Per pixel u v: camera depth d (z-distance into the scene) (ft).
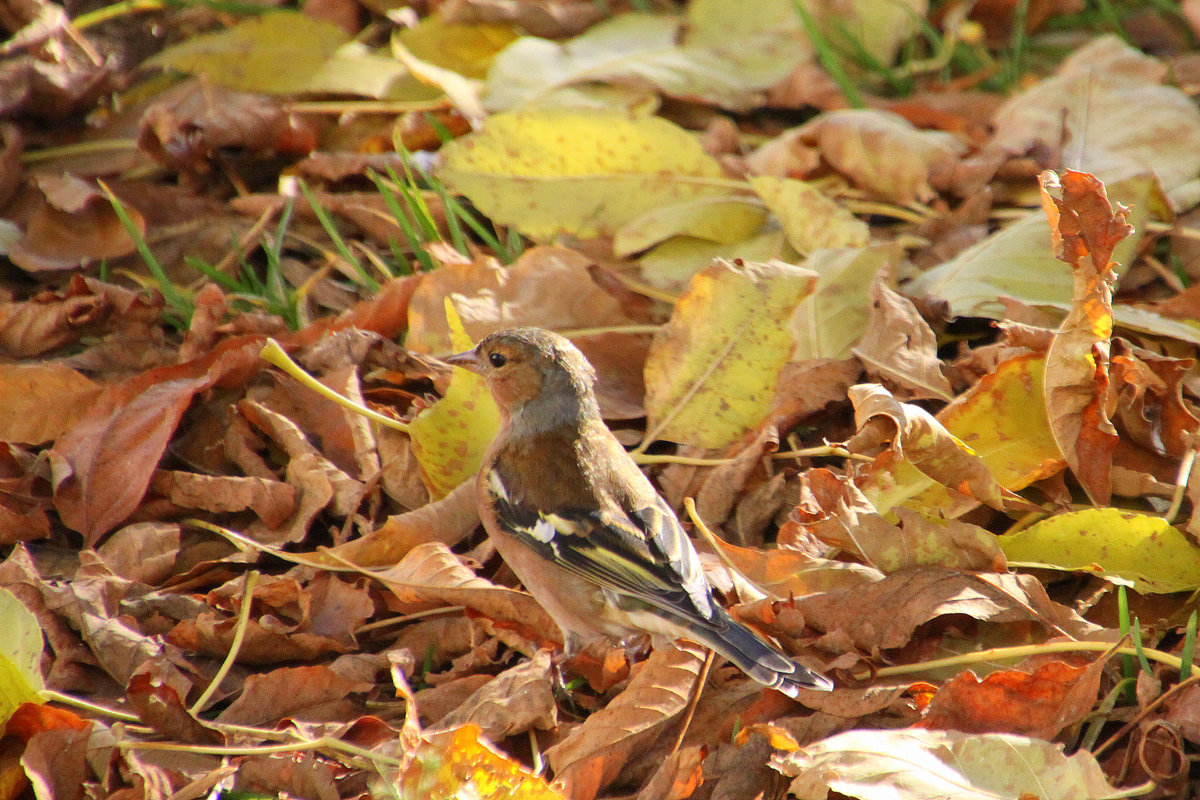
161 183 41.57
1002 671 22.89
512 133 37.76
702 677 23.80
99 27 47.24
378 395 32.68
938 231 37.47
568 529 25.30
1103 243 26.43
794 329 32.27
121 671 25.21
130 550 28.25
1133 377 28.35
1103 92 39.29
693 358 31.22
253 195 40.96
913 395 30.37
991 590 25.11
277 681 24.72
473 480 29.01
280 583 26.53
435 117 43.04
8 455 29.91
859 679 24.44
